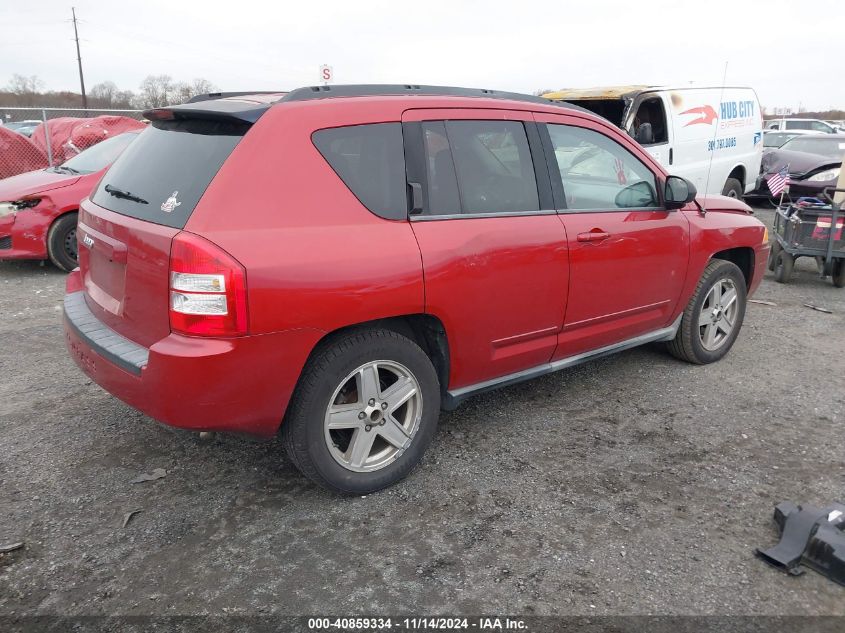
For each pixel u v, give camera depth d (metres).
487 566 2.81
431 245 3.24
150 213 2.96
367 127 3.18
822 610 2.58
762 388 4.70
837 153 14.45
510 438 3.95
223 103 3.17
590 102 10.18
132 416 4.15
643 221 4.25
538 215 3.73
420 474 3.54
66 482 3.42
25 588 2.66
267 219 2.83
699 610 2.57
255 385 2.82
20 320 6.14
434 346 3.49
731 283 5.07
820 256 7.63
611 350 4.39
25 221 7.79
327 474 3.14
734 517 3.17
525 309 3.68
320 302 2.88
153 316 2.87
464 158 3.49
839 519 2.98
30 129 21.52
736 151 11.49
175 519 3.12
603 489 3.40
